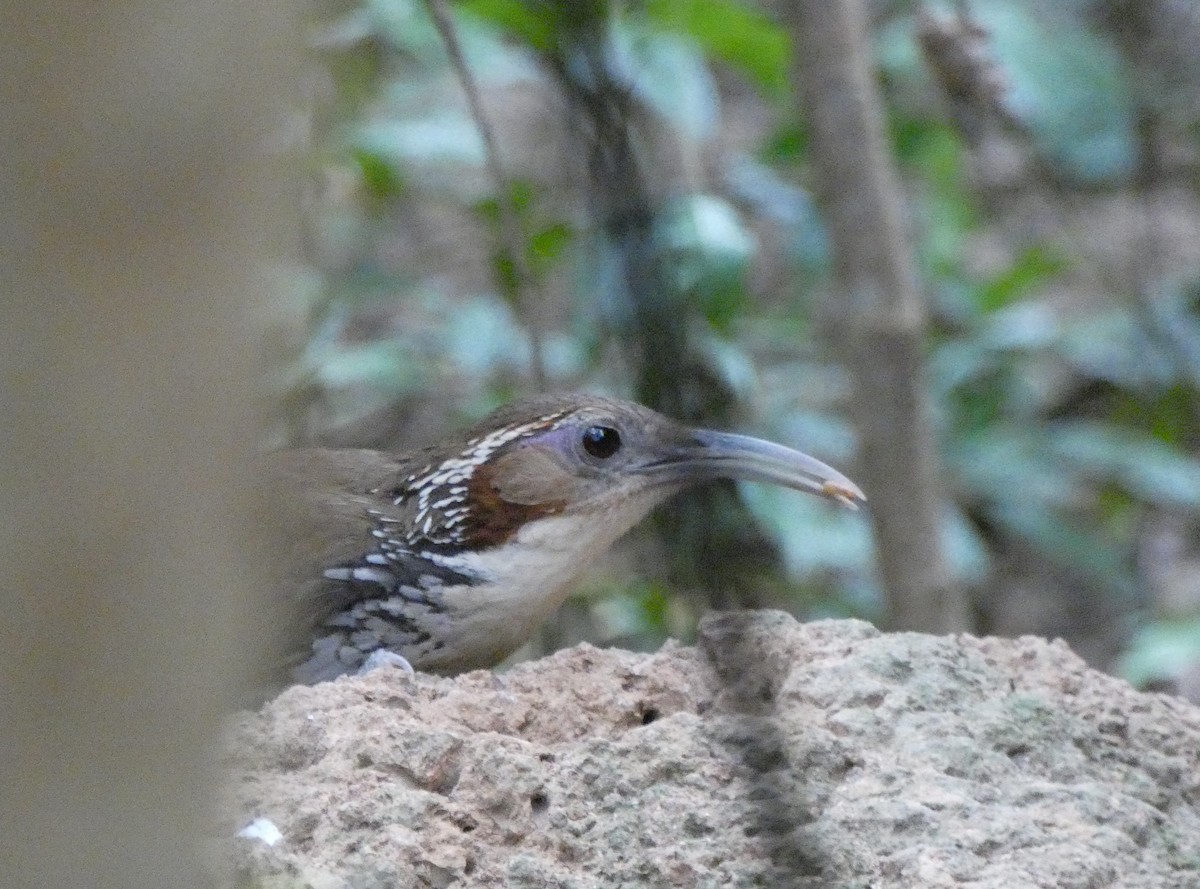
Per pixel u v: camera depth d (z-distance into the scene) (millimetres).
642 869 6391
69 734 2953
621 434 9594
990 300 16391
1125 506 17781
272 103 2934
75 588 2934
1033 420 17016
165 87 2836
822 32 12758
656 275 9531
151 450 2961
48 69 2775
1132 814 6984
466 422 14289
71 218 2836
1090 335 17391
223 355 3000
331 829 6387
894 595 13086
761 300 17078
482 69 14852
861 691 7520
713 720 7121
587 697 7680
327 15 12883
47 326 2859
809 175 16078
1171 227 19188
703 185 14195
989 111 13859
